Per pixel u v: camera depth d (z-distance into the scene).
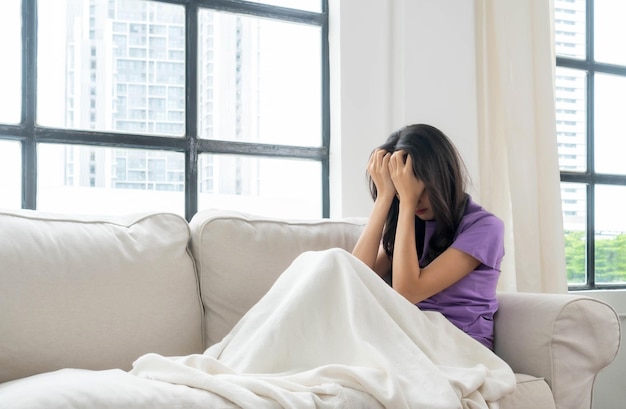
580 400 1.69
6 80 2.21
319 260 1.58
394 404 1.31
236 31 2.59
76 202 2.31
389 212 2.08
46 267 1.65
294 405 1.23
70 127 2.31
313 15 2.69
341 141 2.58
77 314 1.66
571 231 3.27
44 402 1.09
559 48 3.26
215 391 1.25
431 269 1.83
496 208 2.78
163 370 1.35
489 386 1.50
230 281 1.91
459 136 2.73
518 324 1.79
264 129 2.63
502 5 2.73
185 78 2.47
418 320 1.64
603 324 1.71
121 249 1.78
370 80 2.63
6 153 2.20
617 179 3.37
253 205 2.60
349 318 1.49
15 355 1.57
